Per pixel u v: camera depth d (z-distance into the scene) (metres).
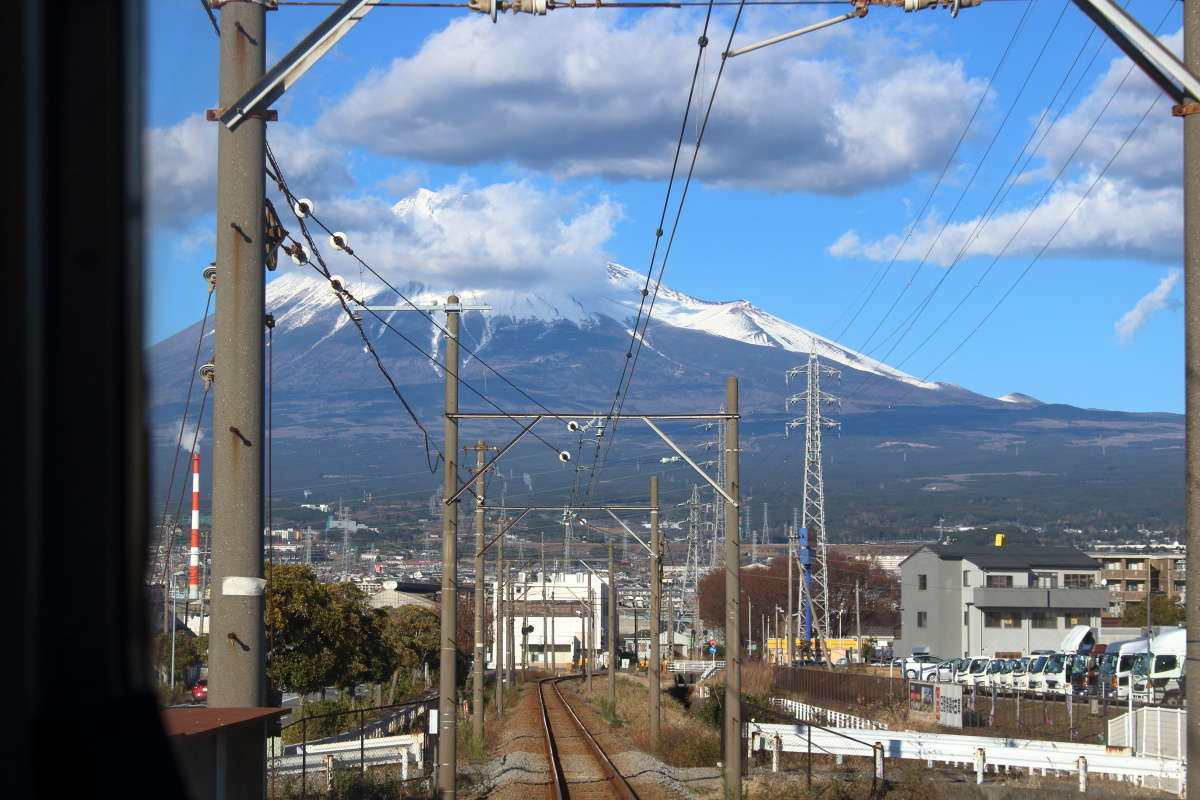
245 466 8.59
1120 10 6.75
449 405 20.27
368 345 16.31
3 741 2.44
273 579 34.44
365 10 8.07
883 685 37.69
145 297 2.99
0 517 2.46
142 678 2.91
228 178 8.66
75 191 2.79
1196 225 6.90
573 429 20.69
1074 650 45.16
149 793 2.76
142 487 2.97
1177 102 7.00
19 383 2.52
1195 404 6.85
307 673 34.47
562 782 24.33
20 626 2.51
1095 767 22.09
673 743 30.91
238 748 8.70
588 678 62.69
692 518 81.50
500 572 49.34
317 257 12.44
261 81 8.20
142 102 2.99
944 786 20.50
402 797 20.33
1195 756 6.70
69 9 2.76
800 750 26.30
